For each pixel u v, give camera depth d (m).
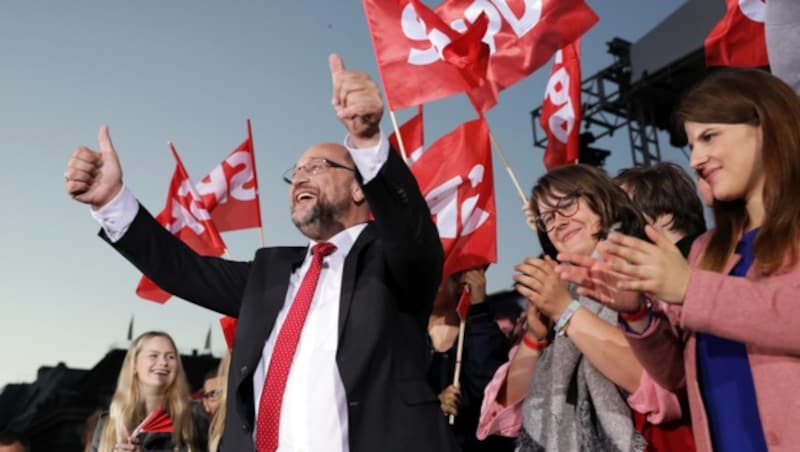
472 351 3.80
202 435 5.09
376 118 2.09
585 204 2.59
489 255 4.12
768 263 1.71
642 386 2.27
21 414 34.06
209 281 2.67
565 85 4.48
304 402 2.21
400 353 2.23
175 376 5.09
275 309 2.40
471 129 4.29
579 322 2.32
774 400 1.67
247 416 2.28
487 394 2.99
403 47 3.96
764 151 1.79
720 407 1.83
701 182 2.13
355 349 2.19
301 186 2.51
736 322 1.57
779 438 1.65
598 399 2.41
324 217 2.48
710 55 4.44
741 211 1.95
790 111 1.79
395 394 2.17
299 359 2.28
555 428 2.48
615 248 1.62
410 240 2.16
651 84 16.20
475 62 3.80
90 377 31.58
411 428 2.13
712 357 1.87
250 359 2.33
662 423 2.36
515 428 2.88
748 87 1.84
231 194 5.38
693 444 2.30
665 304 2.04
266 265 2.56
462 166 4.24
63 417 30.64
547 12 4.14
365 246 2.38
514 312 6.31
